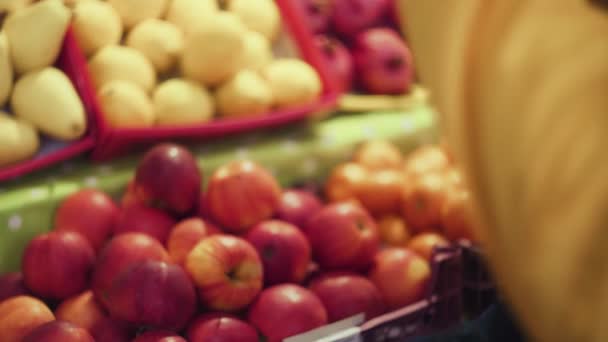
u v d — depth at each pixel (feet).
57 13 5.03
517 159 3.63
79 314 4.32
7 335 4.22
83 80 5.15
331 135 5.70
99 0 5.39
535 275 3.62
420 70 3.90
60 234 4.50
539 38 3.58
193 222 4.57
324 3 6.39
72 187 4.99
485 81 3.67
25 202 4.86
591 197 3.51
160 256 4.41
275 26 5.86
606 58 3.48
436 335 4.61
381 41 6.31
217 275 4.30
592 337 3.52
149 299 4.14
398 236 5.26
